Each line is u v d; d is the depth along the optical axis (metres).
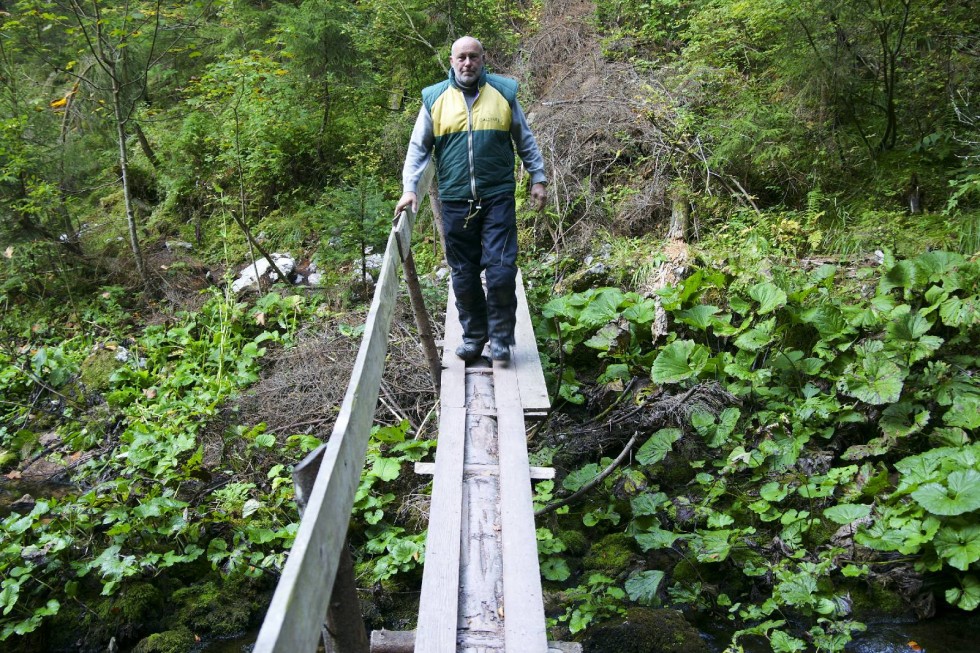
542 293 6.14
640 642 3.75
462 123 3.80
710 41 7.62
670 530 4.50
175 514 4.66
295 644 1.42
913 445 4.59
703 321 5.32
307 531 1.60
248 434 5.12
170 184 8.80
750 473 4.77
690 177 6.80
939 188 6.30
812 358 5.00
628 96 7.35
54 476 5.61
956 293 5.01
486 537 3.01
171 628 4.19
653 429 5.05
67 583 4.26
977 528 3.78
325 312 6.78
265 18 9.23
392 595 4.29
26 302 7.72
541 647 2.46
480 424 3.80
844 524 4.21
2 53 8.31
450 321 5.06
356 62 8.30
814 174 6.62
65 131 8.38
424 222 7.68
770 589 4.10
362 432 2.26
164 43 9.27
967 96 6.72
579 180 7.01
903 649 3.70
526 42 8.66
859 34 6.50
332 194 7.75
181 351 6.55
